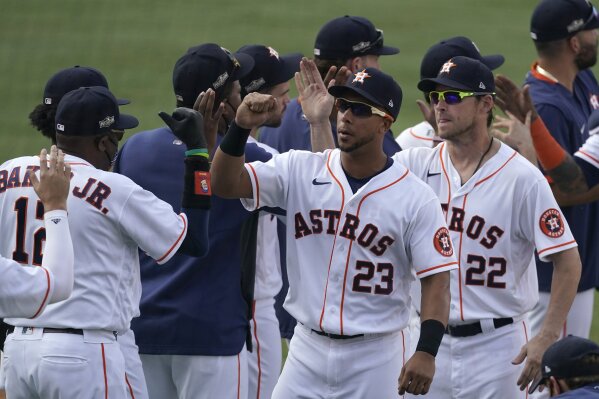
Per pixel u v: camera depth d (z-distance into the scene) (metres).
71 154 22.44
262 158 25.05
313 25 82.88
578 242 30.97
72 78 24.39
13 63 71.62
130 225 22.06
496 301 25.56
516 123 28.53
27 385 22.12
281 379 24.23
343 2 88.88
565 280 25.23
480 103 25.38
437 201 23.11
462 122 25.16
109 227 22.02
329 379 23.50
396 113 23.11
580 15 31.89
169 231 22.19
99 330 21.97
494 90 25.58
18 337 22.02
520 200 25.27
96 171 22.22
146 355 25.00
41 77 69.50
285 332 30.67
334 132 29.41
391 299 23.23
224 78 24.92
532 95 31.91
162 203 22.48
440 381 26.08
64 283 19.83
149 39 77.88
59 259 19.84
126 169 25.12
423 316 22.59
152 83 69.62
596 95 33.91
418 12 86.44
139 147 25.25
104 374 21.92
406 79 70.25
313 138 26.12
